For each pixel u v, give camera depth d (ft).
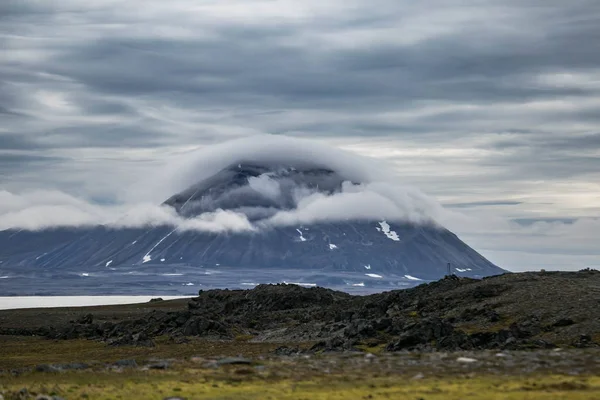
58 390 365.40
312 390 349.41
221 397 335.47
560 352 461.37
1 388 382.63
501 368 400.67
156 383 382.01
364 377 385.29
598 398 309.42
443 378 374.43
